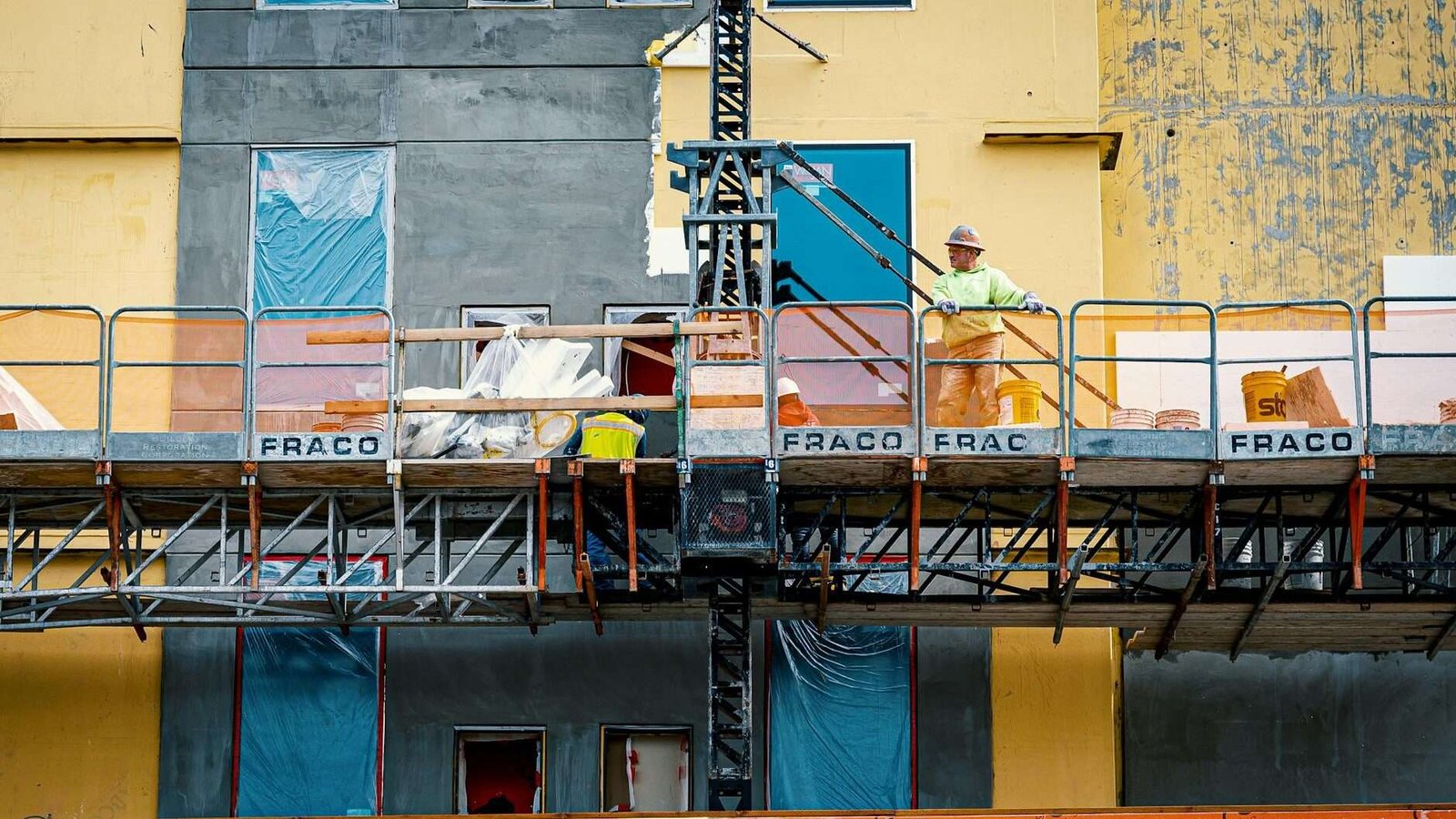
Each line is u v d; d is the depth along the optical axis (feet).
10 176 99.81
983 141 100.53
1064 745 94.53
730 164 93.66
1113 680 96.17
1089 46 101.50
